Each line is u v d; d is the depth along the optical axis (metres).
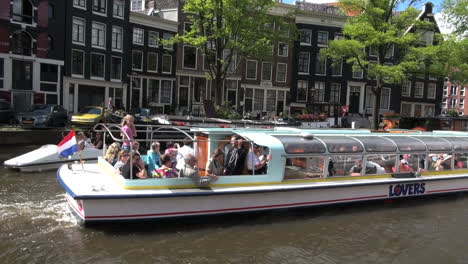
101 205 6.64
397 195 9.86
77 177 7.51
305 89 37.47
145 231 7.03
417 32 23.69
